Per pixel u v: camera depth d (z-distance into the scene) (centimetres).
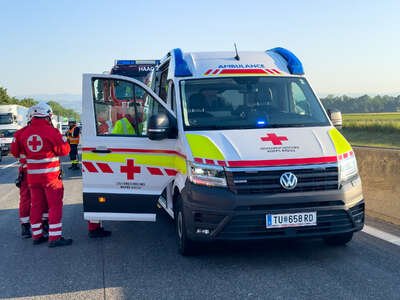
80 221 784
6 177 1558
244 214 471
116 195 585
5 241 672
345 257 525
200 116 566
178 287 454
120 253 582
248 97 593
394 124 3894
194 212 491
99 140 580
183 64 624
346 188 491
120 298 434
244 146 500
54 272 519
